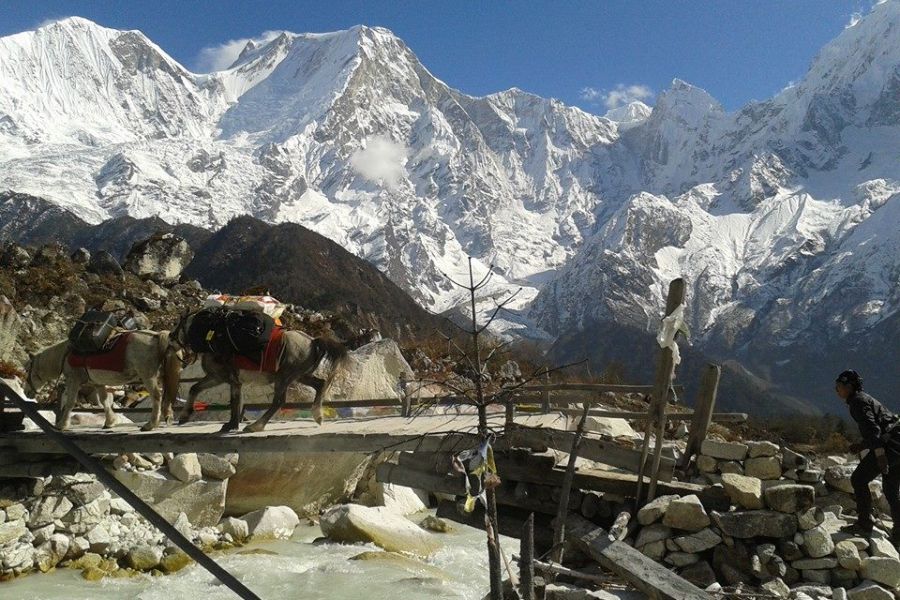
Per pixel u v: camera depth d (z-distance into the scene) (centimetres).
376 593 1091
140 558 1206
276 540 1386
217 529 1370
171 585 1124
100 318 1245
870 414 852
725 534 806
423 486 961
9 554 1138
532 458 923
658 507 834
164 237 3011
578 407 1455
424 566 1235
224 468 1409
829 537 803
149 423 1216
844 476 909
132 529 1292
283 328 1198
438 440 961
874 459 847
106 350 1223
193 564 1217
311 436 1030
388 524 1399
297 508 1559
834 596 764
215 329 1162
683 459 947
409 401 1388
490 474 578
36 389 1291
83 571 1171
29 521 1182
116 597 1077
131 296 2514
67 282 2358
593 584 771
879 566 786
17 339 2019
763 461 909
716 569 804
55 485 1222
